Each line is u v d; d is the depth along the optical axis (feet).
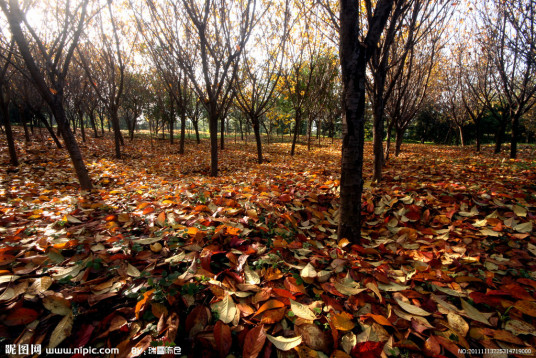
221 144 55.52
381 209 10.84
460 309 5.63
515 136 30.58
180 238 7.79
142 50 29.50
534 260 7.32
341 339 4.77
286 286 5.87
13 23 10.66
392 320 5.16
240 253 7.02
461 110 58.49
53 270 5.92
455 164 24.08
